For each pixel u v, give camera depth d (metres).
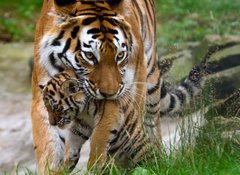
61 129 10.30
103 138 10.17
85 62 9.96
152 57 12.32
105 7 10.28
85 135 10.59
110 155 10.45
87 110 10.27
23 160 17.09
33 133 10.56
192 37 21.03
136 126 10.72
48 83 10.06
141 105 10.87
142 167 10.55
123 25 10.24
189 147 10.83
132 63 10.48
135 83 10.63
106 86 9.81
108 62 9.94
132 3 11.34
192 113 11.80
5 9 28.03
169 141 11.26
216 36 17.34
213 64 15.37
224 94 14.88
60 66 10.23
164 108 13.23
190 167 10.30
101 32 10.01
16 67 23.50
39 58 10.34
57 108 10.04
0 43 26.16
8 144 17.83
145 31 11.90
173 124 14.61
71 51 10.04
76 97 10.01
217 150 10.80
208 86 12.24
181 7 24.06
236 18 21.25
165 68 13.66
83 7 10.20
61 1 10.12
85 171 10.45
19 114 19.55
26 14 27.53
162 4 24.91
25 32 26.73
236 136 11.28
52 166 10.38
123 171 10.63
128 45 10.27
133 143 10.72
